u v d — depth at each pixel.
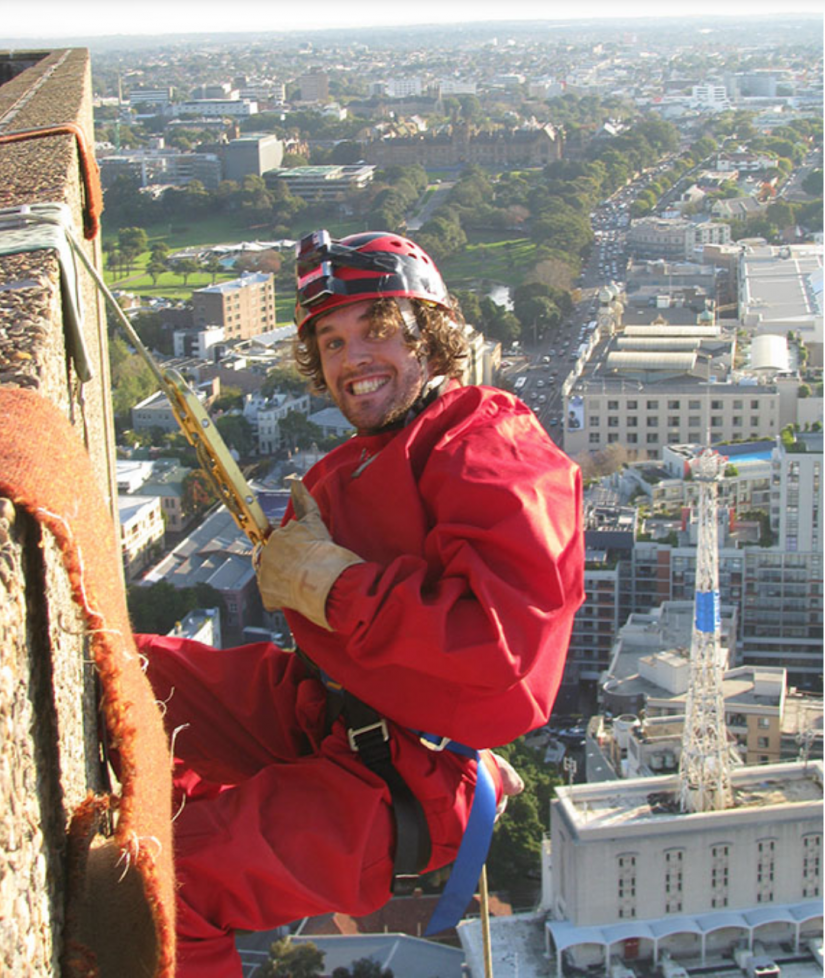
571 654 80.12
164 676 4.06
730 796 53.09
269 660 4.07
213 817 3.36
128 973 2.28
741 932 51.28
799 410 112.44
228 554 85.69
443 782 3.56
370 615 3.29
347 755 3.58
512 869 56.62
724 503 93.31
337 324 3.81
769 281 155.12
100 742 3.29
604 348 129.12
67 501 2.03
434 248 189.50
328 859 3.36
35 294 2.82
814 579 82.19
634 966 50.84
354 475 3.79
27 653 2.05
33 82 8.16
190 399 3.56
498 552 3.31
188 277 189.25
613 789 54.28
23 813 1.95
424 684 3.41
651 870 51.28
